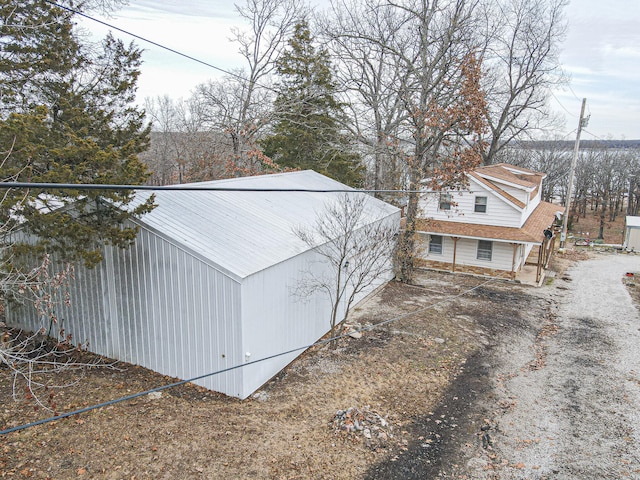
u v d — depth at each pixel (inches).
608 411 380.8
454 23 741.9
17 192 328.8
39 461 277.4
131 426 320.5
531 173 1108.5
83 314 440.5
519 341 535.5
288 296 433.4
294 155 1178.0
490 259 847.1
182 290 380.5
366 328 502.3
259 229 454.0
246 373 369.4
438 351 490.6
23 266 369.1
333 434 328.2
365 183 1285.7
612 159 2137.1
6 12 389.4
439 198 824.3
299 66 1147.3
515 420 364.5
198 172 1131.9
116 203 385.7
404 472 294.0
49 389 367.9
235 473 278.4
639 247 1224.2
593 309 668.7
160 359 406.9
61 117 409.4
